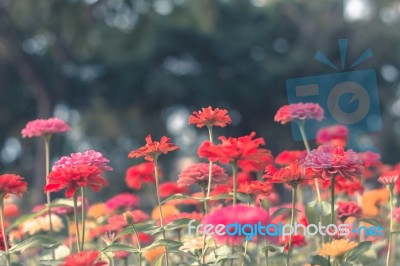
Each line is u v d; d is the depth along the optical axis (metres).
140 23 24.83
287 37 31.95
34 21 23.08
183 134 33.81
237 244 3.19
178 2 24.78
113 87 31.12
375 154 3.71
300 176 2.91
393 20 30.83
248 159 2.66
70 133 32.50
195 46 30.70
